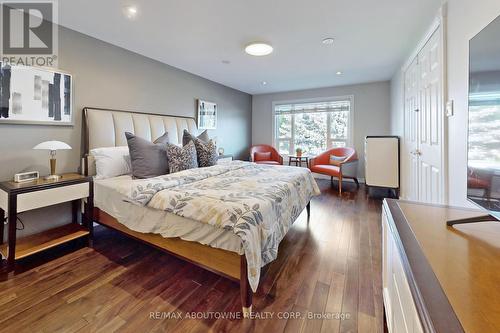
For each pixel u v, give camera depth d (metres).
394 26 2.43
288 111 5.93
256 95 6.27
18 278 1.77
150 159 2.43
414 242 0.81
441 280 0.61
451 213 1.09
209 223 1.50
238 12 2.18
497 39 0.86
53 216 2.40
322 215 3.17
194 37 2.70
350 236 2.52
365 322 1.37
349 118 5.26
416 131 2.87
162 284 1.72
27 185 1.89
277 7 2.09
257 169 2.90
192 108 4.23
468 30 1.54
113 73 2.90
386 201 1.31
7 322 1.36
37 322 1.36
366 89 5.04
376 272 1.86
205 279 1.79
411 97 3.11
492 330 0.46
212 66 3.78
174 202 1.70
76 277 1.79
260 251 1.47
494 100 0.89
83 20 2.31
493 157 0.89
